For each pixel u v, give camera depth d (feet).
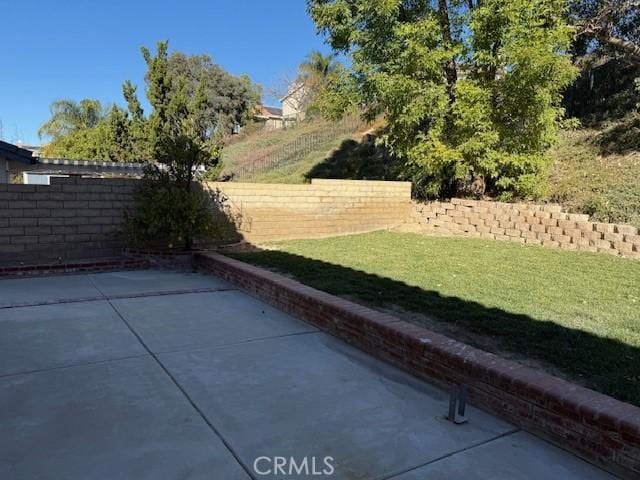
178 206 28.12
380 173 56.03
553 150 43.75
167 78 71.56
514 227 32.35
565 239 29.04
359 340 14.96
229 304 20.36
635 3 42.22
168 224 28.30
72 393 11.34
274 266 24.97
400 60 34.63
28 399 10.98
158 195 28.45
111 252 30.07
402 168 42.22
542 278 21.26
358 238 35.63
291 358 13.98
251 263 25.98
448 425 10.13
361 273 22.77
